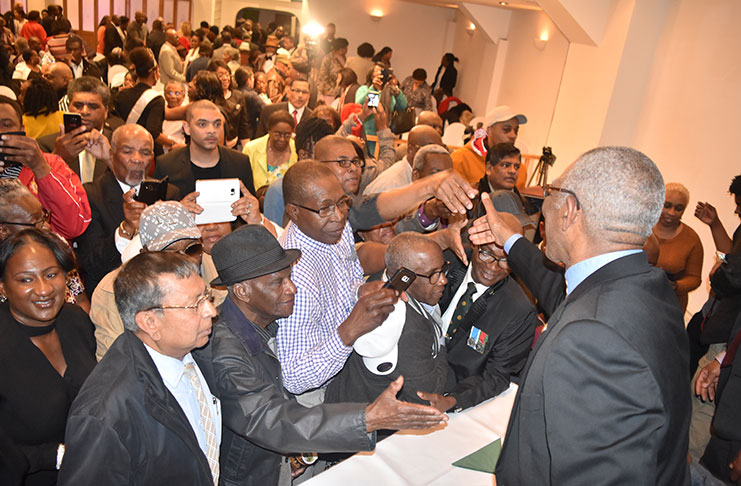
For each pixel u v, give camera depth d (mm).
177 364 1428
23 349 1599
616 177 1155
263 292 1535
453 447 1793
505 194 3000
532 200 4086
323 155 2740
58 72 4855
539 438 1205
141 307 1309
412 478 1638
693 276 3482
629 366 1059
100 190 2701
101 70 8062
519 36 9344
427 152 3195
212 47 9695
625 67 5648
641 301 1130
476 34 11219
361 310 1674
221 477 1676
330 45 10648
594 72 6059
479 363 2178
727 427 2090
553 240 1293
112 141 2682
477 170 4523
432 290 1936
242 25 11695
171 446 1354
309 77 7492
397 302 1820
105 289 1887
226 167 3391
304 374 1688
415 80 10070
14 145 2293
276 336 1767
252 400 1490
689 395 1184
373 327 1694
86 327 1848
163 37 9188
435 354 2000
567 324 1146
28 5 12352
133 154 2635
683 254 3480
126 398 1291
